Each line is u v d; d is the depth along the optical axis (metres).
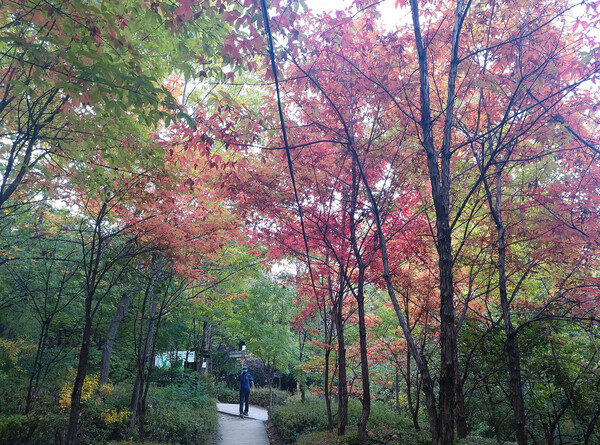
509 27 6.33
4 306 9.58
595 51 5.41
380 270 8.79
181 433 11.26
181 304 11.94
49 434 8.23
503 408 9.98
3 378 10.59
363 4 6.21
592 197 6.67
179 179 7.24
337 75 6.57
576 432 9.53
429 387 4.80
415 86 6.57
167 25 4.84
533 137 6.48
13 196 7.60
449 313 4.42
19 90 4.40
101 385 12.21
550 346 8.95
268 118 7.09
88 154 6.26
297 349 17.03
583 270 7.59
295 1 4.49
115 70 4.09
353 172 7.37
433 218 9.55
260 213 8.25
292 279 10.83
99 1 5.05
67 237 9.94
